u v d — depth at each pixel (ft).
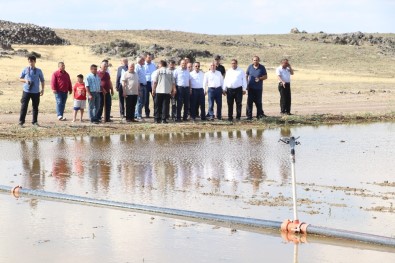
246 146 61.98
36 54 281.13
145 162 53.01
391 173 48.16
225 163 52.47
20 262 27.99
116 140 66.39
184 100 81.51
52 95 129.70
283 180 45.42
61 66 82.07
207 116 84.33
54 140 66.33
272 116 87.97
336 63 348.18
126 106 80.33
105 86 79.56
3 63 225.97
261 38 482.69
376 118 89.04
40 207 37.93
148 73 84.02
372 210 36.52
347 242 30.89
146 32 464.65
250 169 49.80
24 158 55.21
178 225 33.91
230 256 28.76
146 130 73.82
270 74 223.51
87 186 43.62
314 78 220.23
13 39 350.43
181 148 60.70
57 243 30.66
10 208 37.65
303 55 371.35
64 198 39.93
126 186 43.50
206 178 46.24
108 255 28.91
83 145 62.75
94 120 79.41
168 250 29.60
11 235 32.01
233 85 82.38
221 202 38.78
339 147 61.57
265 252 29.30
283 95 90.63
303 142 65.05
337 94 142.72
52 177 46.88
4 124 78.02
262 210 36.68
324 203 38.34
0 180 45.91
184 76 80.74
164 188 42.83
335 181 45.09
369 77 249.75
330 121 84.94
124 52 313.73
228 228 33.40
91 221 34.71
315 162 53.06
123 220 34.91
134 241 30.99
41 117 87.81
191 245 30.35
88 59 287.07
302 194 40.86
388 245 30.14
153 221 34.73
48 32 365.61
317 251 29.40
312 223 33.76
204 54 334.85
